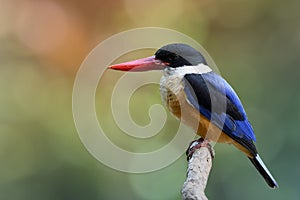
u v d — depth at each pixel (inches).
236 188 442.0
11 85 500.1
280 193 443.8
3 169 466.0
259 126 471.2
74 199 454.0
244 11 520.1
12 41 514.0
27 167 466.0
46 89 500.4
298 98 488.4
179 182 433.4
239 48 519.2
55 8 514.9
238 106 304.3
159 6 513.7
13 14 515.8
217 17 519.5
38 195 459.8
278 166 454.3
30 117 482.3
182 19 514.0
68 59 510.6
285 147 461.1
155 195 435.5
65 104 492.1
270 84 503.8
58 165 460.1
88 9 512.7
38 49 512.1
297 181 448.1
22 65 508.7
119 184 444.5
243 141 302.2
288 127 468.4
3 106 485.7
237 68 510.9
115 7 513.0
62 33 514.0
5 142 471.8
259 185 441.1
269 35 527.8
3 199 455.8
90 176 451.5
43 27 514.3
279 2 529.0
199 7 516.7
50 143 470.9
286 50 523.2
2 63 506.3
